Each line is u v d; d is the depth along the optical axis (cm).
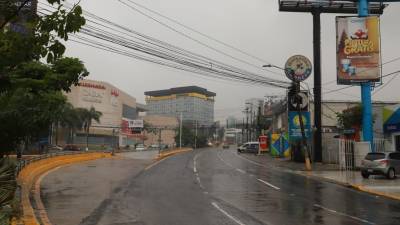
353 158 3903
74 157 4534
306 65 4853
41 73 1825
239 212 1588
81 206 1697
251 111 12362
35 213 1517
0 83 933
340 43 4162
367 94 4100
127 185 2462
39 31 744
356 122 4634
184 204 1769
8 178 1192
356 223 1405
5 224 924
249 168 4034
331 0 4650
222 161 5050
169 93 15075
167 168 3806
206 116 14238
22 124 1933
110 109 13525
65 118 9419
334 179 3025
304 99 4978
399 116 3997
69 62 1827
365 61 4112
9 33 763
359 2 4231
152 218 1442
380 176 3278
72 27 734
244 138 15975
